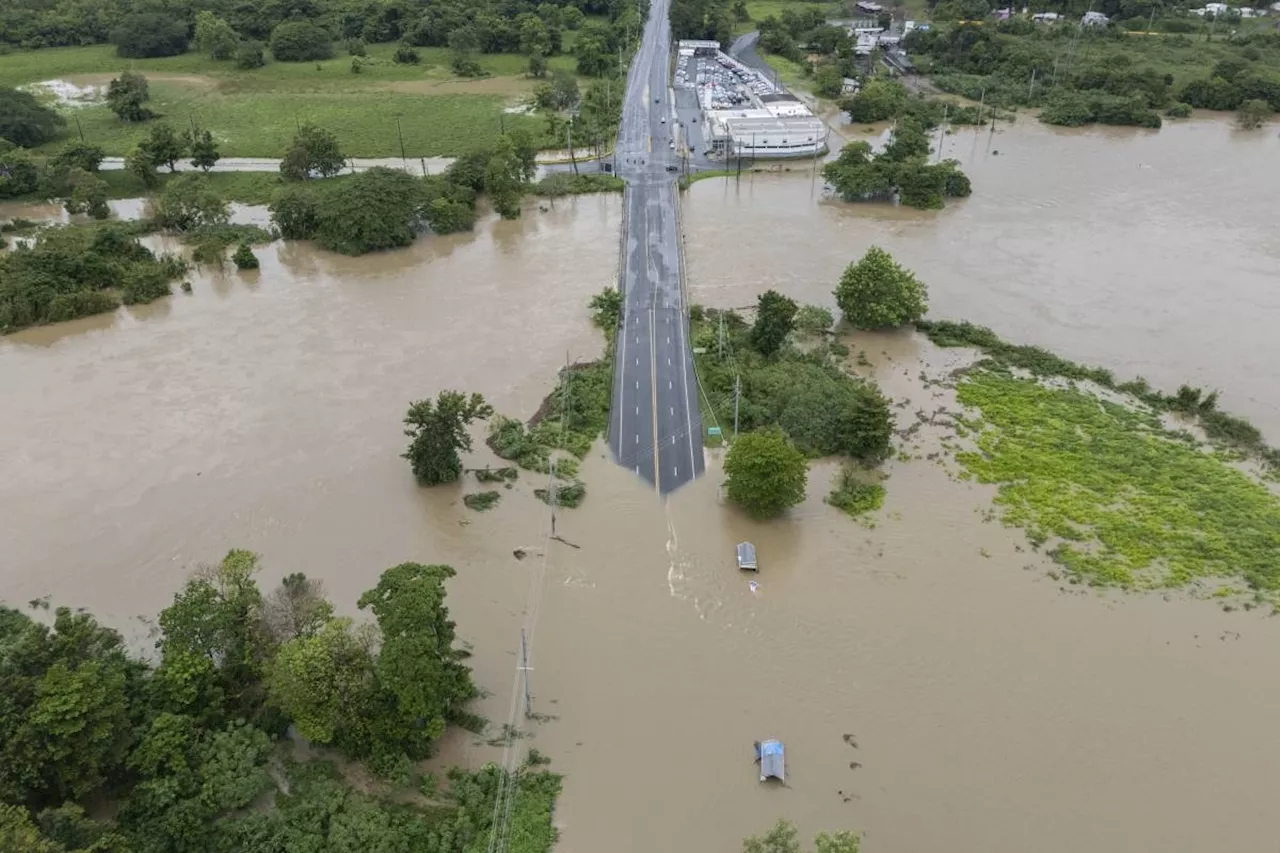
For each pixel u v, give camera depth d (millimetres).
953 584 82438
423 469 92625
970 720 69625
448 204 158125
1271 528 87625
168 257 144125
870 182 167500
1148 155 198000
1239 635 76688
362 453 99875
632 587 82250
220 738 60844
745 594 81500
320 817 58906
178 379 114062
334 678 61562
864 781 64875
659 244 153875
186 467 97812
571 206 173875
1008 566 84250
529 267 146625
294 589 73938
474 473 96562
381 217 150500
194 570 83438
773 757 64750
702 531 89062
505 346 121625
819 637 77062
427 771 64500
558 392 110000
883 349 121125
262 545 86938
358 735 62469
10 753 55500
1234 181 181125
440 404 92000
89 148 178250
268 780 61000
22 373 115562
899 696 71625
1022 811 62969
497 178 162250
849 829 61562
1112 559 84562
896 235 157375
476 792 62438
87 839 53594
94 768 57406
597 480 96188
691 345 121188
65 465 98062
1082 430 103688
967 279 140500
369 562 84875
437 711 63344
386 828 58375
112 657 65312
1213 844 60875
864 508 91625
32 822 53500
